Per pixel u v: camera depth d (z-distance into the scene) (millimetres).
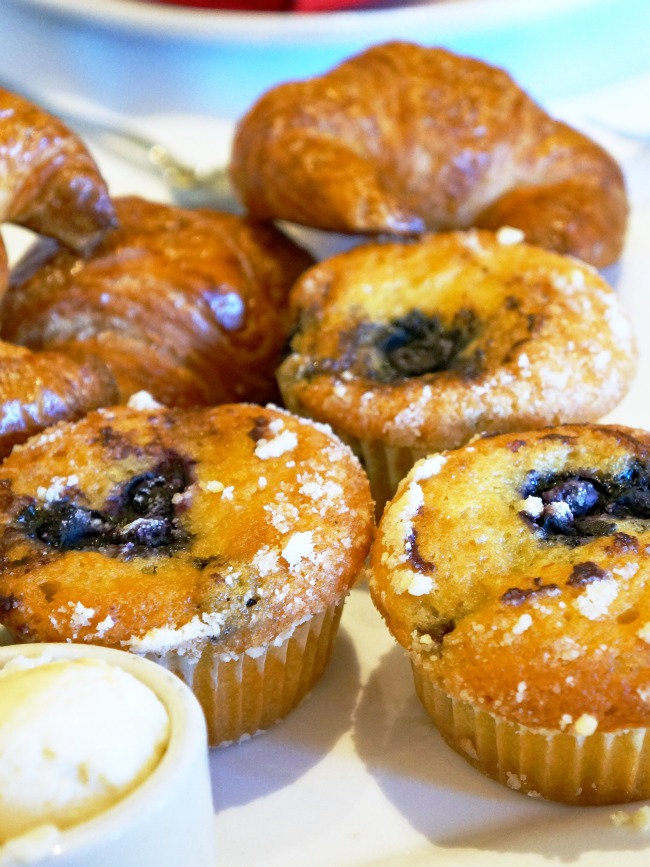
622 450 225
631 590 194
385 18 472
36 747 154
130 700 165
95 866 148
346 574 214
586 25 490
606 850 192
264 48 476
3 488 226
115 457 233
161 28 474
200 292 291
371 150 329
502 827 201
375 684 235
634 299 331
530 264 279
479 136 328
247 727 221
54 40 509
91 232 290
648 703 183
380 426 252
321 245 365
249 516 216
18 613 202
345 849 199
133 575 207
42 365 251
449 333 271
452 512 215
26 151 274
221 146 438
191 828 162
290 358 275
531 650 189
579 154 334
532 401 249
